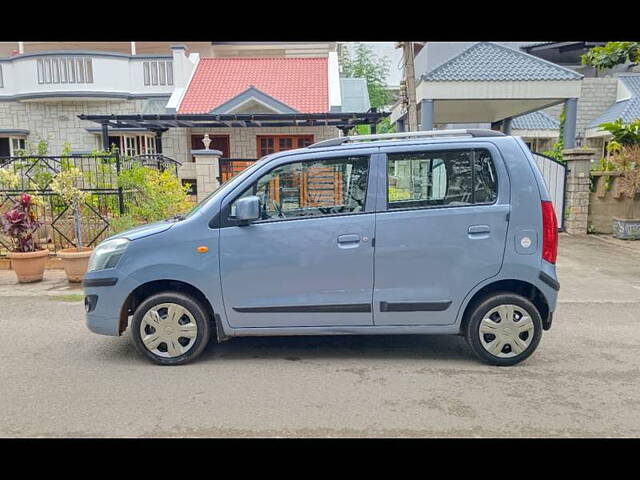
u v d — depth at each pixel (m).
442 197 4.57
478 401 3.91
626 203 11.55
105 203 9.39
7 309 6.57
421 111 13.90
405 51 10.39
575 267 8.88
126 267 4.55
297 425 3.55
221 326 4.61
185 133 17.27
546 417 3.66
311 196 4.63
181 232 4.54
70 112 17.44
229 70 18.58
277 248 4.50
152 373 4.46
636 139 11.56
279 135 17.28
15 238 8.10
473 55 14.59
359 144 4.62
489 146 4.53
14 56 17.19
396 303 4.54
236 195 4.57
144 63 17.44
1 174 9.00
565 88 13.59
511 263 4.48
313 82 17.75
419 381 4.28
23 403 3.90
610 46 8.77
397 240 4.48
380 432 3.46
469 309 4.61
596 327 5.77
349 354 4.94
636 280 7.99
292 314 4.57
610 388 4.15
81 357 4.87
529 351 4.58
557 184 12.23
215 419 3.63
